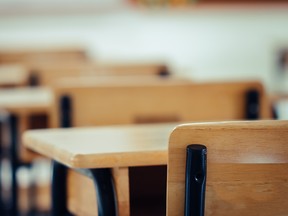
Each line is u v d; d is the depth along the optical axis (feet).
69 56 19.02
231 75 24.56
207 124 4.14
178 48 24.06
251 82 8.42
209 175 4.20
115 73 12.16
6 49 22.47
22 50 19.97
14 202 10.92
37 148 5.77
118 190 4.91
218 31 24.22
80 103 8.20
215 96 8.43
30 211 14.10
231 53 24.61
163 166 6.38
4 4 22.74
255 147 4.20
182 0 23.52
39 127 11.30
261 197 4.31
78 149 5.04
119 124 8.30
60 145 5.31
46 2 22.97
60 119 8.17
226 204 4.26
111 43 23.57
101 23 23.41
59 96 8.14
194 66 24.26
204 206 4.16
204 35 24.16
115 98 8.26
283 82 24.17
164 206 5.97
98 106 8.23
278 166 4.28
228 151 4.17
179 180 4.16
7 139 11.30
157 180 6.40
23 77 12.50
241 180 4.24
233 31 24.41
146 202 6.13
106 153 4.81
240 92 8.44
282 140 4.23
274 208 4.33
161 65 12.41
